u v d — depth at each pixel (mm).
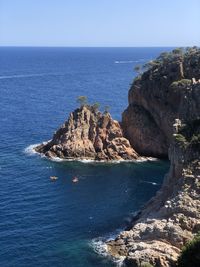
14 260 70875
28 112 195125
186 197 74250
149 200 90375
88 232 81125
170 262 66438
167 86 132500
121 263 69750
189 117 99000
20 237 78500
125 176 113875
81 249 74562
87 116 131875
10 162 121875
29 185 105438
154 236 72125
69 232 81000
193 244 63375
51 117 184125
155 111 134000
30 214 88625
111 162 124500
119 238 76438
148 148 132125
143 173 116375
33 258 71562
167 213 75062
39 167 118812
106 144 129000
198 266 61125
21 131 157000
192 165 79688
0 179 108562
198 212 71500
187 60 135375
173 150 85000
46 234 80000
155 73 137625
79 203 95188
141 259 67562
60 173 114750
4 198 96750
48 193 100688
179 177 82062
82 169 118438
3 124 167750
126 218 87688
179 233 69812
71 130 130250
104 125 131250
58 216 88062
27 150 133375
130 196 99938
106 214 89625
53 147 128250
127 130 136750
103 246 75438
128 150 128625
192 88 101500
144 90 136625
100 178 112062
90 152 127562
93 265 69562
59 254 72938
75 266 69375
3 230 81062
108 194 101000
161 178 112625
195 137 82938
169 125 128625
